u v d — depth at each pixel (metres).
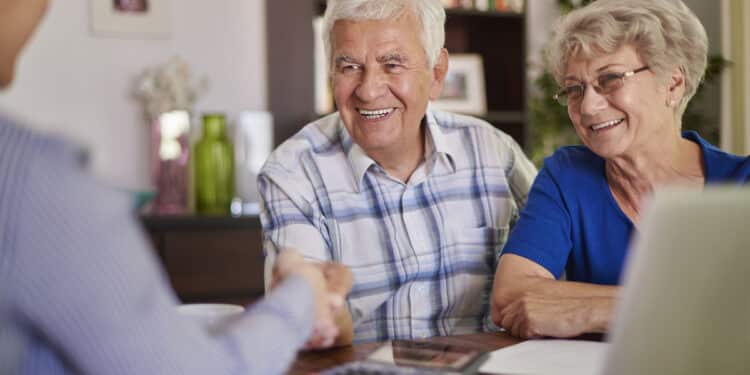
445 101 3.88
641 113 1.55
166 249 3.07
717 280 0.79
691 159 1.64
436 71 1.78
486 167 1.86
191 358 0.70
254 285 3.20
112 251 0.67
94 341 0.65
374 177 1.78
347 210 1.78
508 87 4.00
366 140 1.69
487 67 4.08
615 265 1.67
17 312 0.64
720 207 0.76
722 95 4.14
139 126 3.54
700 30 1.56
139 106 3.53
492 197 1.85
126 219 0.71
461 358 1.05
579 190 1.70
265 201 1.77
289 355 0.82
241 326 0.79
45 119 3.40
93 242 0.66
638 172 1.62
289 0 3.61
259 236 3.21
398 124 1.69
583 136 1.62
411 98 1.67
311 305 0.86
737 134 4.08
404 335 1.76
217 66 3.65
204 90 3.60
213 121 3.34
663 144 1.60
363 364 0.97
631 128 1.56
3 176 0.64
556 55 1.62
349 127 1.71
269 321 0.81
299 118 3.62
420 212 1.79
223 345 0.75
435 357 1.07
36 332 0.66
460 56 3.93
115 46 3.50
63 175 0.66
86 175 0.69
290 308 0.83
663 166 1.62
